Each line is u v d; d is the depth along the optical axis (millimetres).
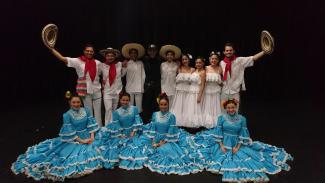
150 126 3744
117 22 7586
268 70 7867
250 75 7949
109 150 3541
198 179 3225
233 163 3260
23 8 6949
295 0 7328
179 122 4809
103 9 7492
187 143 3713
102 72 4652
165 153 3488
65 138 3471
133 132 3811
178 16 7516
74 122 3529
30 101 6930
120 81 4727
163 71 4934
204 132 3949
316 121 5379
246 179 3141
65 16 7363
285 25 7559
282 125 5184
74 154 3365
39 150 3482
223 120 3514
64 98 7262
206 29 7586
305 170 3443
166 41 7629
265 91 7836
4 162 3666
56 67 7535
